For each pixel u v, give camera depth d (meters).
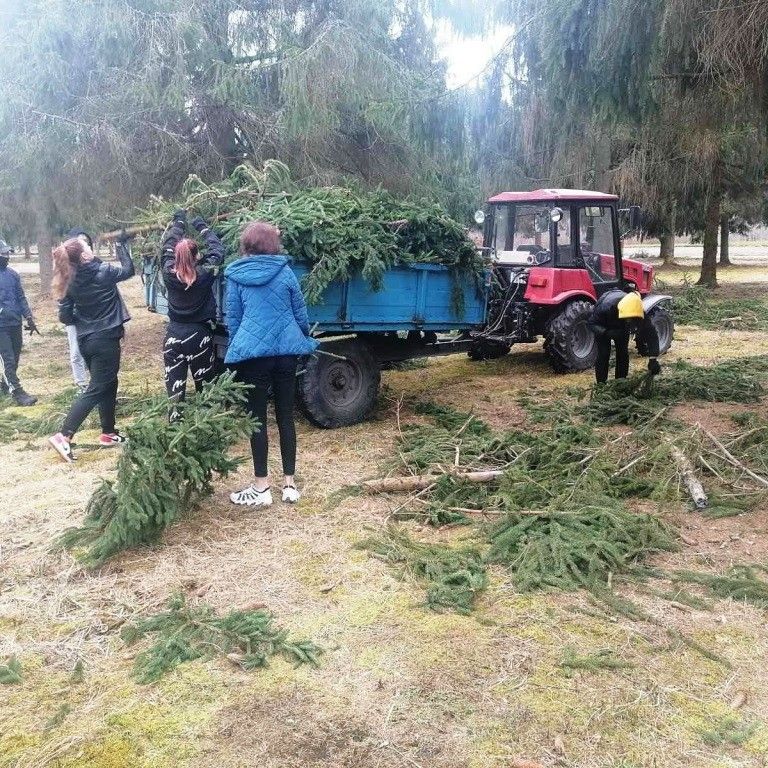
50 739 2.73
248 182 7.57
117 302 6.06
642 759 2.58
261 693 2.98
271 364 4.68
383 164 12.43
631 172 15.64
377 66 10.83
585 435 5.75
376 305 6.85
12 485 5.48
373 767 2.56
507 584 3.86
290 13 11.80
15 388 8.04
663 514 4.68
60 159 11.27
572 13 5.52
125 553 4.25
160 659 3.15
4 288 7.84
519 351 11.12
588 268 9.64
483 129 8.11
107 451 6.29
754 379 7.97
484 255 8.66
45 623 3.55
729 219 28.70
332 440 6.44
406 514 4.73
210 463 4.52
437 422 6.85
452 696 2.93
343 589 3.82
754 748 2.64
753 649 3.26
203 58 11.05
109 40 10.59
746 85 5.56
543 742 2.67
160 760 2.61
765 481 4.84
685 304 14.85
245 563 4.11
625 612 3.53
